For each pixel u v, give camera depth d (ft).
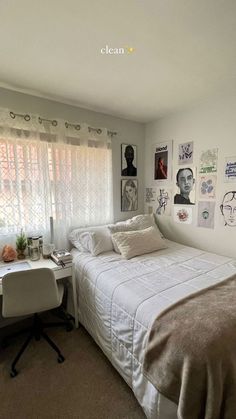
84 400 4.48
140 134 10.03
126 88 6.70
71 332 6.61
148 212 10.36
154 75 5.93
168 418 3.56
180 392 3.27
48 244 7.13
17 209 6.85
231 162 7.08
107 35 4.32
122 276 5.64
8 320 7.06
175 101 7.68
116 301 4.90
